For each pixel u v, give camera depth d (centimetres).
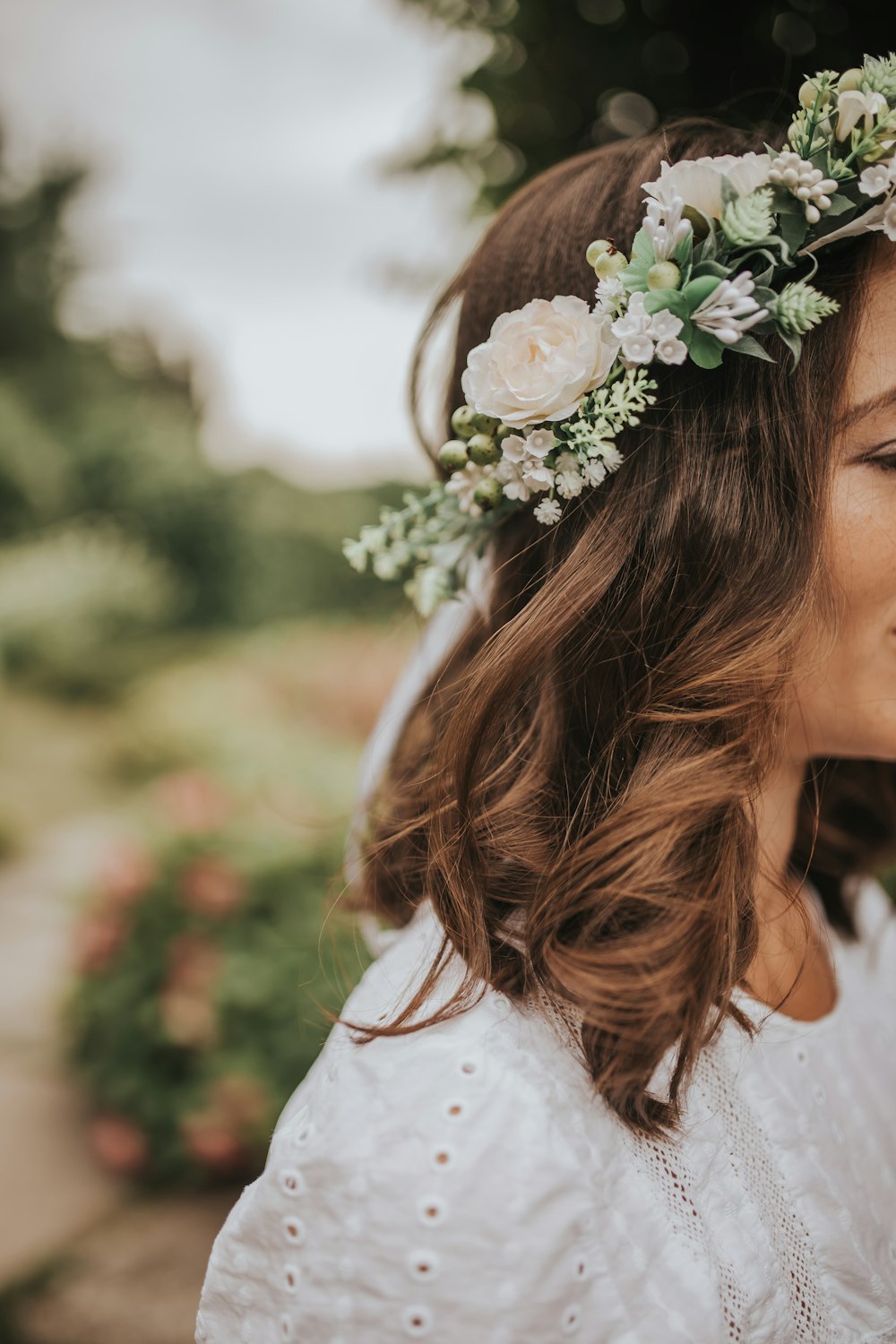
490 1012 77
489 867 85
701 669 83
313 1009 291
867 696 88
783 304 78
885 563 83
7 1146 333
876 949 130
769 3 154
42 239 1922
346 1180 69
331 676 619
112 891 318
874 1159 96
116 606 1252
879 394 82
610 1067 74
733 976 81
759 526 83
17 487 1439
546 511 87
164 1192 310
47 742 942
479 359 86
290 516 1545
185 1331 252
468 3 174
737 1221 80
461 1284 66
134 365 2078
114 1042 311
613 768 85
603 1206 71
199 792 334
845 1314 86
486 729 87
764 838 99
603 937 79
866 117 79
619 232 91
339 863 310
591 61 167
